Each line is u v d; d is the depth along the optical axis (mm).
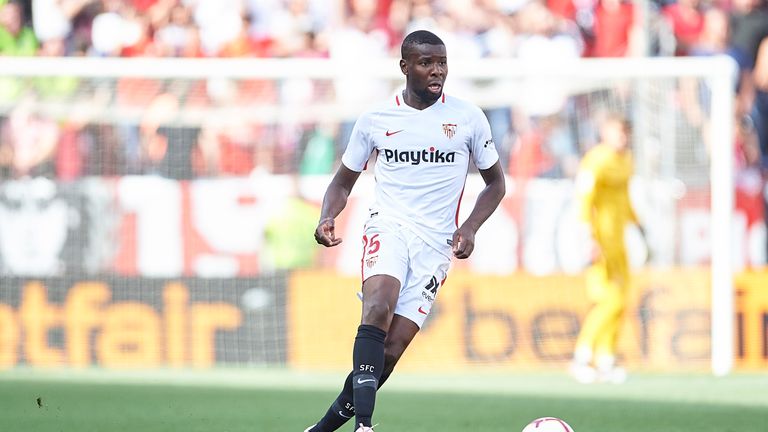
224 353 46281
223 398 33094
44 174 46875
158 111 47562
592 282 40938
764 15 58250
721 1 58281
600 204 40531
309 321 46250
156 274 46625
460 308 46156
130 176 47188
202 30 56969
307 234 46906
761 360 46281
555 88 48156
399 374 43531
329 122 47938
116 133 47281
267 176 47438
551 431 18578
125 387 36562
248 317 46438
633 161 47156
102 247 46688
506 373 43969
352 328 46219
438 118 19516
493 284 46344
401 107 19609
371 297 18688
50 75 45938
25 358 45844
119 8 56969
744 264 52094
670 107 47125
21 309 45969
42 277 46250
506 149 48125
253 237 46969
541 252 47219
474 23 57625
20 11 56594
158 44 56844
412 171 19422
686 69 45750
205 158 47469
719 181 45062
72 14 56750
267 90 47875
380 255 19031
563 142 47969
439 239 19453
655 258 46469
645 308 46156
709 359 45875
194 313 46438
